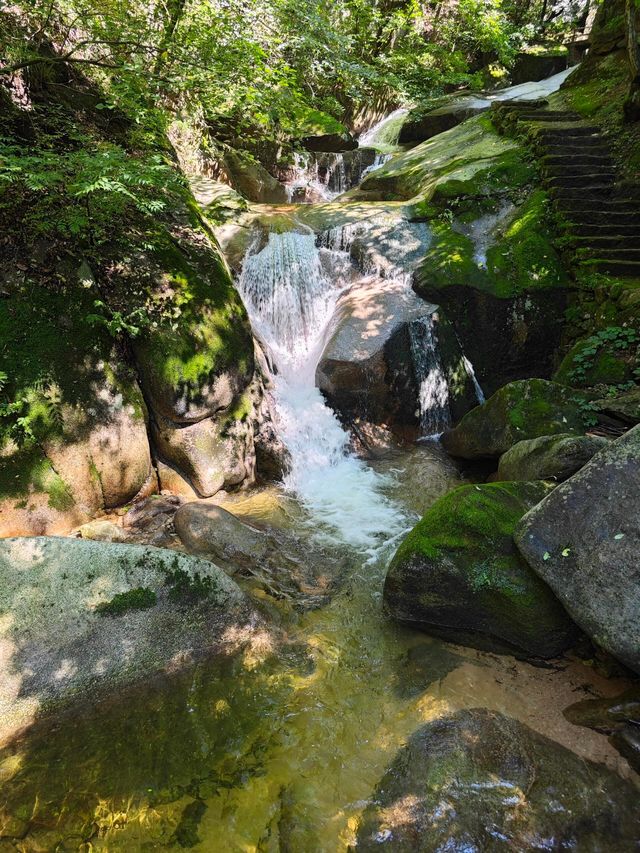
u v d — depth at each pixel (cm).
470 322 691
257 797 263
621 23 962
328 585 421
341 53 838
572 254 694
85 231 489
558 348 691
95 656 314
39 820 249
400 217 783
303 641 363
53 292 454
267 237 728
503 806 252
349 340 637
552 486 406
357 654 355
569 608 310
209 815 255
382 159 1164
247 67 568
